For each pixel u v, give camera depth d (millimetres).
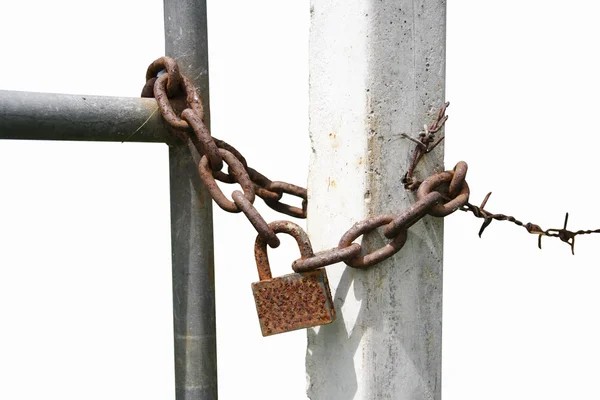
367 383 985
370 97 966
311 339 1026
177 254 1048
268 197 1056
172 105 1022
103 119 991
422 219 998
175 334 1059
